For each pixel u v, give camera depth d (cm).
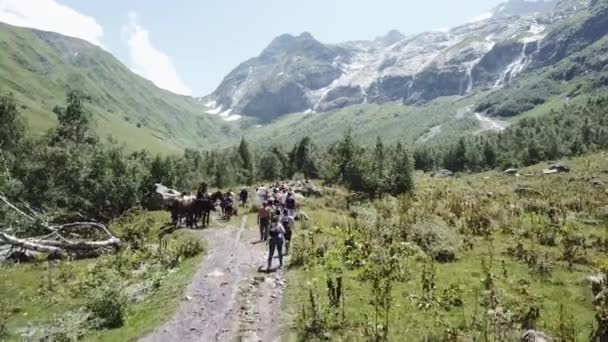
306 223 3416
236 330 1620
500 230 3097
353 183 6194
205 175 10606
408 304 1770
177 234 3469
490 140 15475
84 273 2788
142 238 3503
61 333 1764
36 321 2042
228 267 2403
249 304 1847
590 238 2839
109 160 5731
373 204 4578
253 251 2784
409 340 1480
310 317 1650
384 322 1603
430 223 2938
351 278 2091
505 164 12106
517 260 2411
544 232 2877
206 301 1911
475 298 1827
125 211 5056
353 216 3975
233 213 4372
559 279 2089
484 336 1475
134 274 2552
